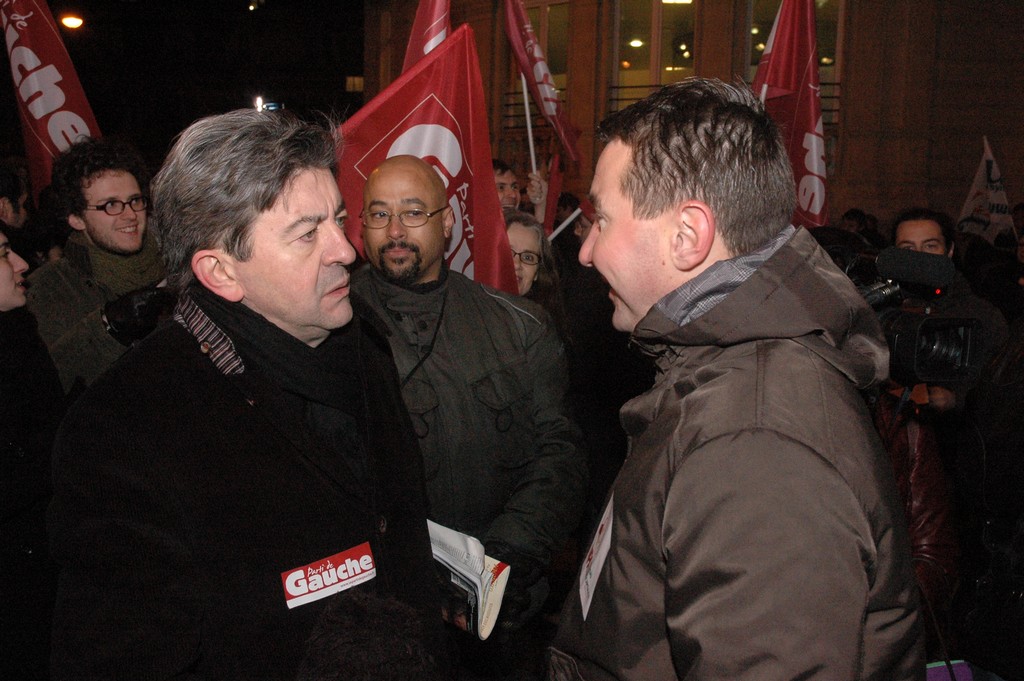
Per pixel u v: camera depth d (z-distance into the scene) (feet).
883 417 6.48
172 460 3.87
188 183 4.05
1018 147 31.91
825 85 34.65
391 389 5.29
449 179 9.05
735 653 2.88
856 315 3.51
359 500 4.42
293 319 4.27
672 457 3.29
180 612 3.72
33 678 6.33
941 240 10.34
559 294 11.16
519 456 7.34
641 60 39.37
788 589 2.87
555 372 7.72
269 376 4.34
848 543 2.93
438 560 5.60
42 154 11.04
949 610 6.21
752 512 2.96
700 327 3.48
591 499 9.96
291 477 4.16
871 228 26.91
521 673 7.85
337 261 4.25
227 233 4.06
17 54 10.94
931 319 4.52
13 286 6.17
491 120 42.83
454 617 5.61
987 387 5.92
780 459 3.00
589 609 3.70
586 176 40.24
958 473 6.16
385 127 8.89
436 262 7.44
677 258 3.63
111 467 3.75
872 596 3.10
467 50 9.06
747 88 3.79
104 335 6.78
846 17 33.76
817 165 12.85
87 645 3.58
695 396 3.39
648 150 3.62
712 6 36.91
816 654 2.83
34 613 6.34
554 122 15.05
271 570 4.01
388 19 47.91
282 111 4.29
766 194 3.57
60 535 3.71
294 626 4.03
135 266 8.27
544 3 41.98
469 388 7.17
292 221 4.08
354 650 3.38
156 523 3.78
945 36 32.71
